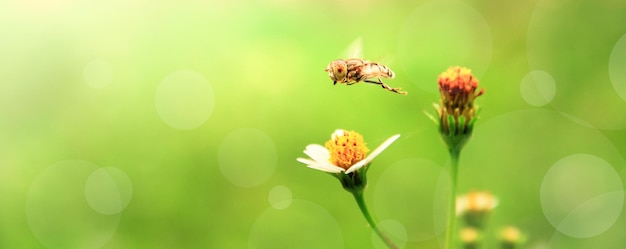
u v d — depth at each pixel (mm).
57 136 494
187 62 570
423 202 400
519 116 465
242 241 396
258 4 663
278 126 490
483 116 475
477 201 318
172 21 640
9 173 462
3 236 405
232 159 462
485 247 349
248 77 544
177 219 418
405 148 445
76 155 478
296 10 644
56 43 593
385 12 641
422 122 469
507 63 537
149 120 505
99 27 625
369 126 475
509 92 497
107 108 525
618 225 371
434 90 503
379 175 426
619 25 536
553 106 474
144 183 449
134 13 654
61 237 406
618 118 449
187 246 403
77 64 575
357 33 600
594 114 461
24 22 602
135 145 485
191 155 469
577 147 428
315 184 433
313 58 553
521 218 376
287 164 455
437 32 586
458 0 624
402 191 410
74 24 617
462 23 591
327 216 403
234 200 431
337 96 510
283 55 566
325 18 635
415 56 552
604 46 519
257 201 426
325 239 389
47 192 445
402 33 592
